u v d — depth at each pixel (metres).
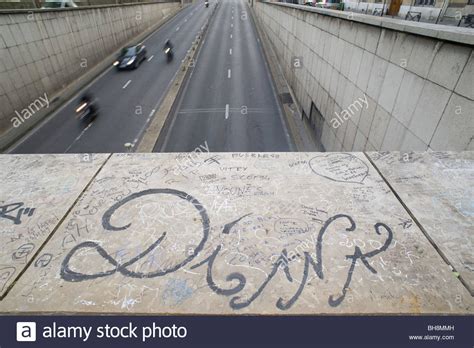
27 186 2.97
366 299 1.92
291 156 3.47
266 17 30.42
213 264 2.15
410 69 5.03
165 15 43.75
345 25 7.82
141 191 2.88
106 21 24.44
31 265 2.17
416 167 3.23
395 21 5.63
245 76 20.47
